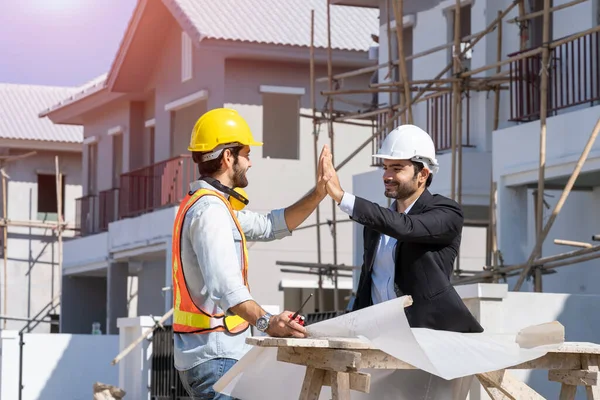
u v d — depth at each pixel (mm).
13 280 30844
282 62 22266
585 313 9062
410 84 13508
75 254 27000
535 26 14438
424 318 5125
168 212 21484
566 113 12320
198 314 5059
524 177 13039
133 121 26375
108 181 27609
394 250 5227
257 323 4746
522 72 13461
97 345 17406
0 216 30969
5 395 16750
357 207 4918
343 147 22797
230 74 21969
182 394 13000
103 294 28484
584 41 12500
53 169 31797
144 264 26016
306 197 5625
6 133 30625
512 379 5086
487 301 8586
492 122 15406
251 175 22062
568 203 14578
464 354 4617
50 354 17078
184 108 23812
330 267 16719
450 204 5207
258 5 22188
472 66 15844
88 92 26609
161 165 24047
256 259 21969
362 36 22203
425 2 17656
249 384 5008
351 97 22656
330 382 4559
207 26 21172
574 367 4988
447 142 16188
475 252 21266
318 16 22453
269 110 24484
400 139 5328
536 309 8828
